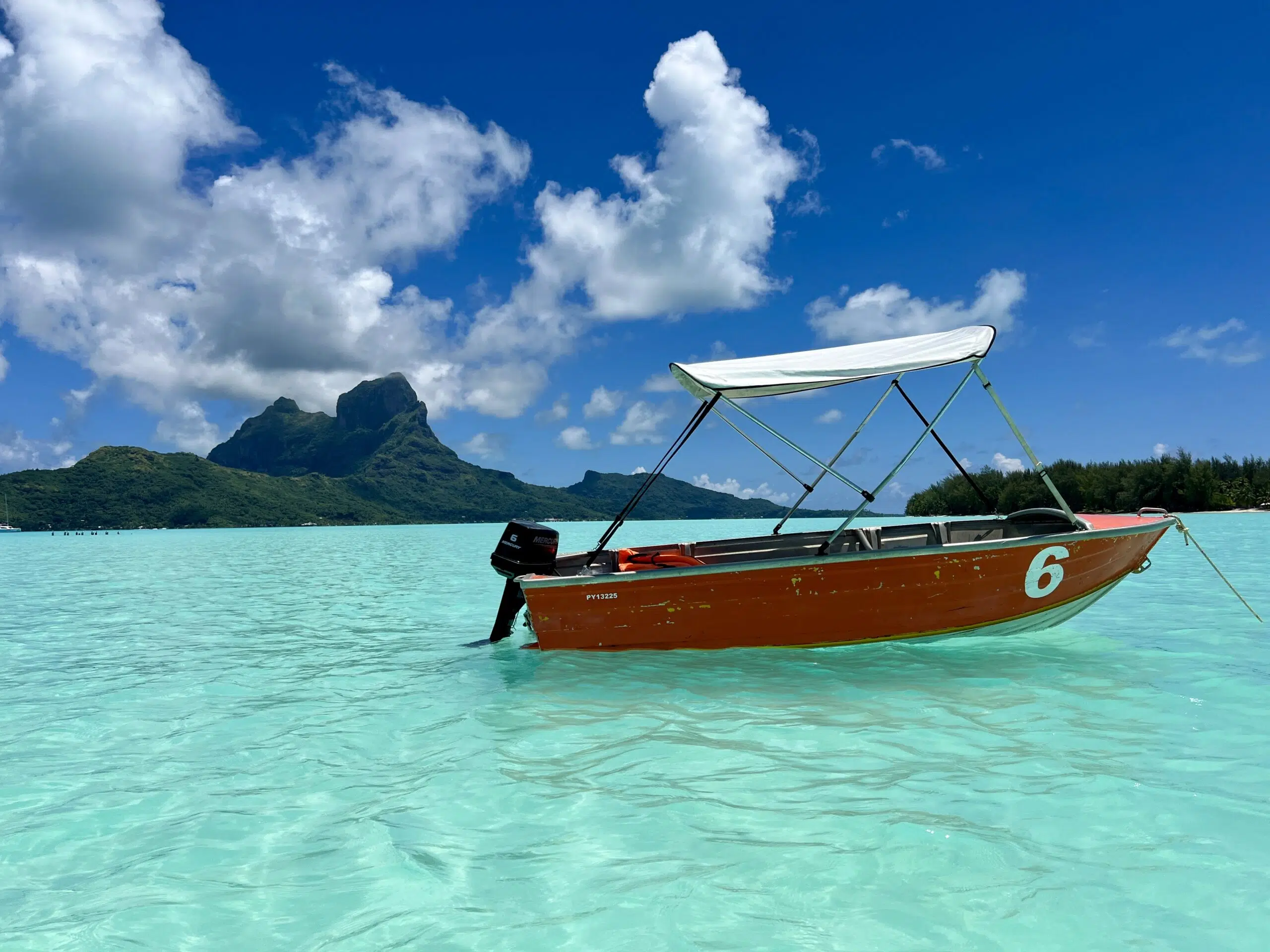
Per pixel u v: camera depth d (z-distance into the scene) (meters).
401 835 3.10
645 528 63.06
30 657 7.38
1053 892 2.52
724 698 5.16
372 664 6.79
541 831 3.10
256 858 2.94
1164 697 4.96
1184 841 2.87
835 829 3.03
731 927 2.35
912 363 5.80
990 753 3.91
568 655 6.61
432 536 66.31
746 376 5.89
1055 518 6.99
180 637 8.51
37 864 2.93
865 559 6.18
